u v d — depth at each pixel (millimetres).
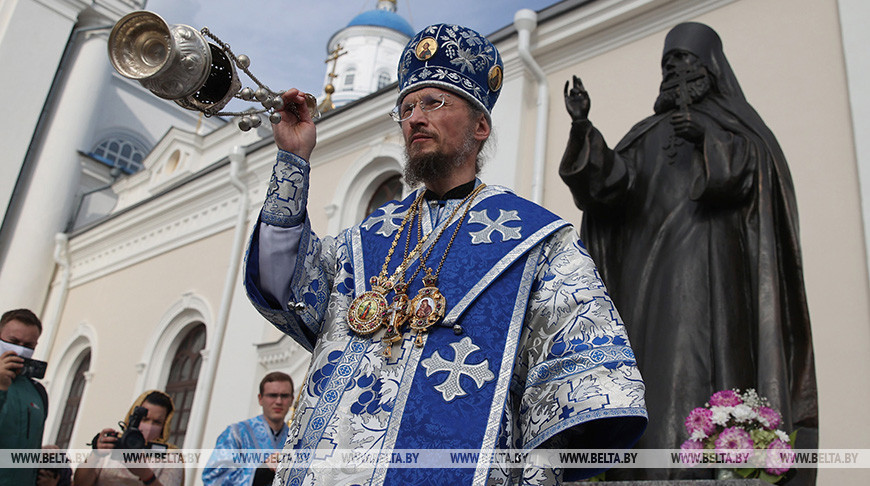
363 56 23750
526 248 1716
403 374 1584
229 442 5176
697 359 3355
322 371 1683
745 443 2982
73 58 15984
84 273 15297
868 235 5555
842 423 5207
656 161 4027
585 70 8125
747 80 6750
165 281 13156
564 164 3998
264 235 1706
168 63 1528
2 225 14641
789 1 6852
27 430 4227
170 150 16188
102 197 16891
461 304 1645
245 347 10516
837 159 5977
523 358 1636
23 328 4348
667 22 7660
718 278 3488
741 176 3641
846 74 6188
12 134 14625
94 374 13656
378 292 1736
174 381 12234
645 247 3830
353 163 10609
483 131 2002
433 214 1893
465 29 2004
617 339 1557
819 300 5621
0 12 15156
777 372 3229
